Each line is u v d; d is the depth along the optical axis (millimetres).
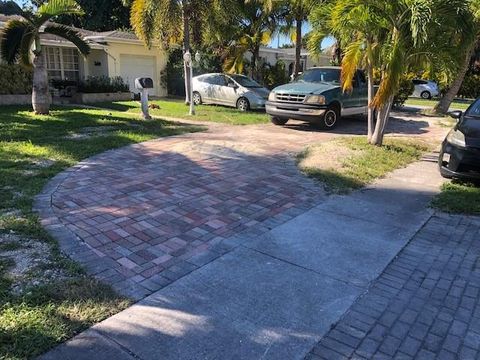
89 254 4117
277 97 12750
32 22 12367
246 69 24812
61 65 21359
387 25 8320
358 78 13578
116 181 6477
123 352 2840
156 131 10859
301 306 3455
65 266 3822
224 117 14609
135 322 3154
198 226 4938
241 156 8500
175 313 3289
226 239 4629
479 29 12383
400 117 16500
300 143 10125
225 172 7254
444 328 3234
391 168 7953
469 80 31344
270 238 4711
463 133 6867
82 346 2869
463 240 4859
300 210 5621
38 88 13000
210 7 17484
